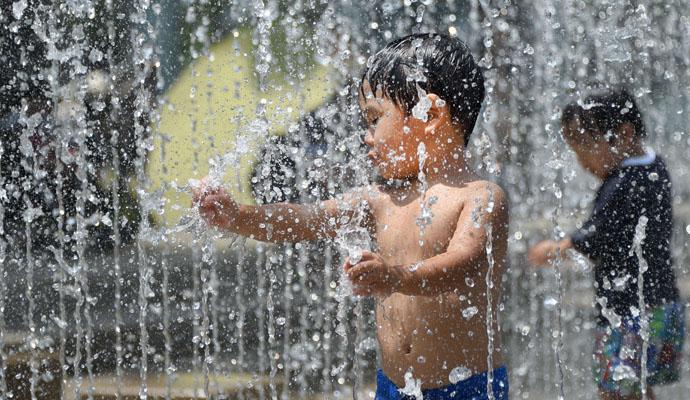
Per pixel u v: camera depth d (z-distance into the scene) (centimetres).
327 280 1017
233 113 905
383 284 511
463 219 551
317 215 598
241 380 817
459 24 1152
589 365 816
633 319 723
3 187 1003
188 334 945
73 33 959
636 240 731
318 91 962
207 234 733
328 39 1044
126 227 1054
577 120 774
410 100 576
